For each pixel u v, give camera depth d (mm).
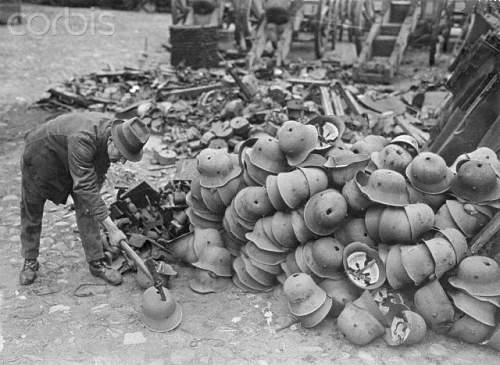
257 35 11430
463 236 3789
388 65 10250
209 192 4430
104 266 4484
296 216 4043
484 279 3568
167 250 4641
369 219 3914
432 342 3742
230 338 3818
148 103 7988
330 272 3916
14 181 6277
